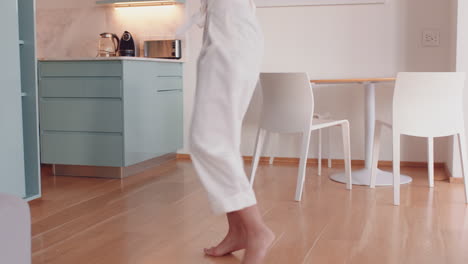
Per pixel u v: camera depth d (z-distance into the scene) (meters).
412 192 3.45
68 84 3.95
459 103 3.20
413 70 4.34
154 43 4.77
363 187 3.61
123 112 3.83
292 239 2.46
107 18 4.99
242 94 1.96
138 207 3.08
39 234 2.56
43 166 4.59
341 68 4.48
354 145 4.52
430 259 2.18
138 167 4.20
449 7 4.22
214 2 1.99
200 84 1.95
